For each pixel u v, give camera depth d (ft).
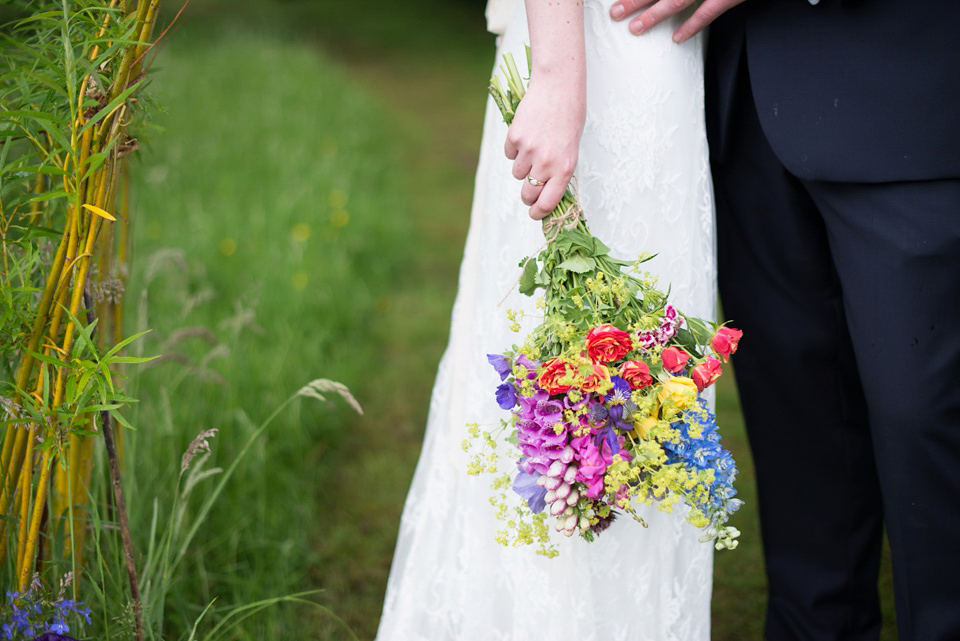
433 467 5.58
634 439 4.06
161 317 9.50
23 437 4.31
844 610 5.71
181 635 5.61
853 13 4.54
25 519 4.42
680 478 3.80
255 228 12.64
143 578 5.34
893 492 4.62
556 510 3.88
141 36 4.29
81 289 4.28
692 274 4.82
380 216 14.62
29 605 4.23
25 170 4.13
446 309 12.37
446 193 18.01
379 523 7.80
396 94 27.63
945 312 4.42
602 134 4.67
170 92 19.31
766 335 5.45
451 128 23.34
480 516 5.03
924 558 4.60
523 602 4.83
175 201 13.42
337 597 6.79
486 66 31.99
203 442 5.21
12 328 4.18
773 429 5.65
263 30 31.89
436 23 39.09
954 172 4.35
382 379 10.44
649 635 4.77
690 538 4.79
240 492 7.34
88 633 5.31
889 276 4.49
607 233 4.72
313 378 9.35
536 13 4.36
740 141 5.16
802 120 4.67
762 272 5.36
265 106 19.49
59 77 4.12
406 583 5.47
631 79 4.63
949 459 4.48
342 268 12.16
